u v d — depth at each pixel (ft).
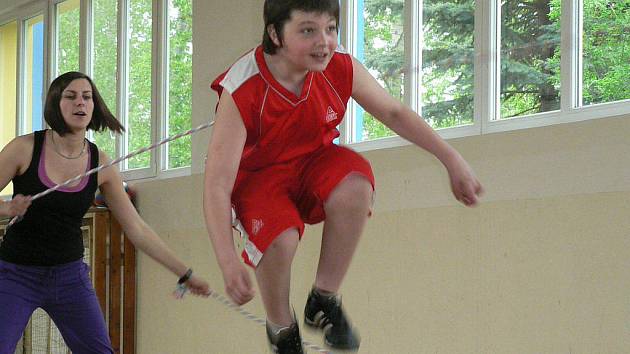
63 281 14.23
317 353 20.62
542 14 17.25
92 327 14.47
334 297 8.59
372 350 19.43
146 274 25.99
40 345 26.55
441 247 18.15
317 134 8.23
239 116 7.90
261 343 22.53
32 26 32.89
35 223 13.96
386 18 20.24
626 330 15.03
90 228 25.63
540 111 17.20
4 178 14.15
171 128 26.81
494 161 17.31
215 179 7.79
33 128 32.42
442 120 18.95
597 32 16.35
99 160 14.65
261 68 7.94
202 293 14.85
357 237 8.31
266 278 8.10
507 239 16.97
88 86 14.49
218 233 7.63
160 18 27.17
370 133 20.39
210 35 24.54
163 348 25.48
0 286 13.93
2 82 34.12
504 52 17.88
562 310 15.99
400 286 18.92
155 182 26.50
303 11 7.54
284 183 8.27
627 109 15.67
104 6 29.60
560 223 16.12
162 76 27.07
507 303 16.89
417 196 18.71
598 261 15.49
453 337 17.81
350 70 8.23
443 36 19.01
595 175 15.65
